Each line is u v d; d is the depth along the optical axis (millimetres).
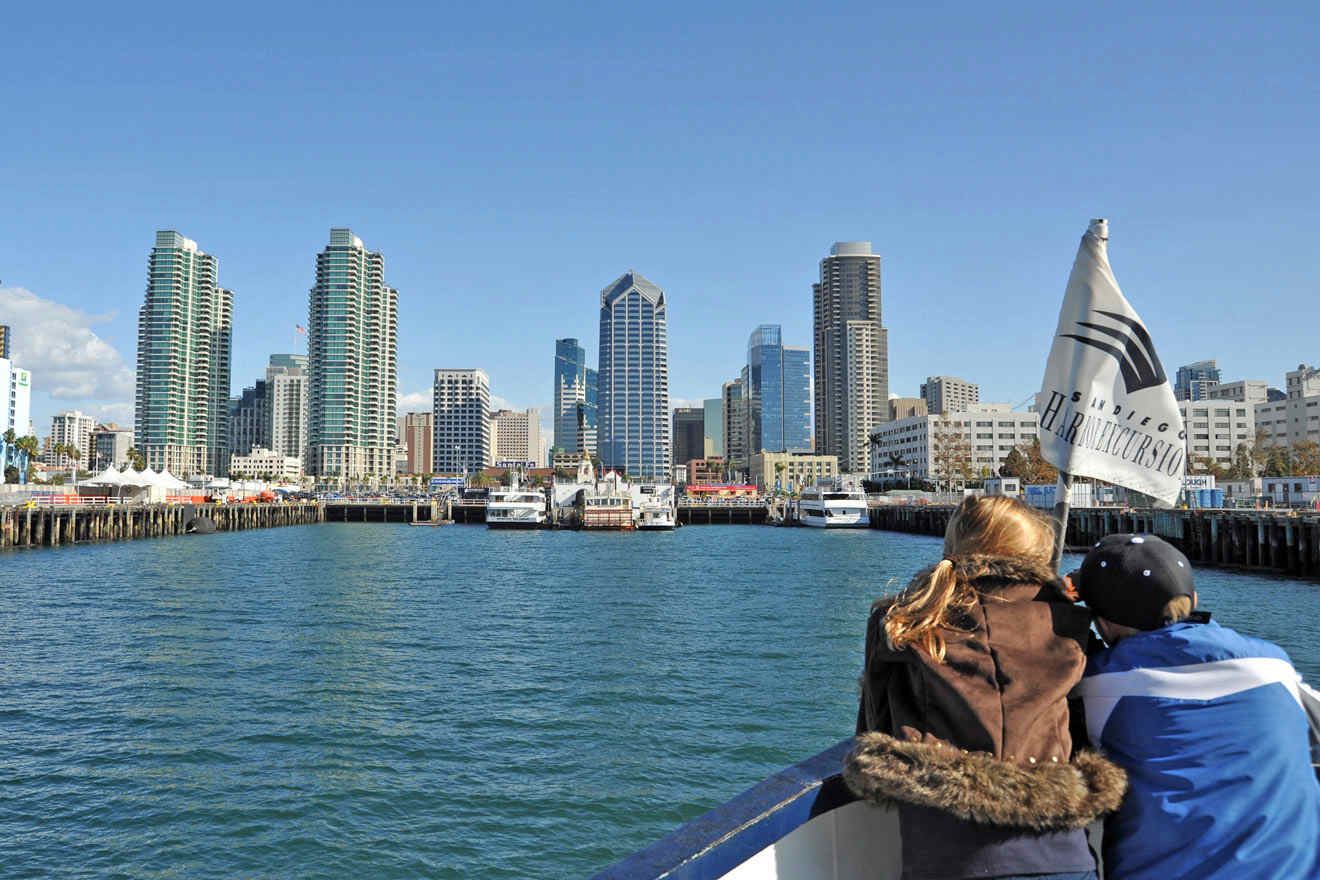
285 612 36969
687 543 91062
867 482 179250
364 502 154375
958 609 2783
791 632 31828
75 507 79438
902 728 2703
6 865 13148
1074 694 2861
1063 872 2498
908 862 2645
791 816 2953
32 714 20516
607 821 14773
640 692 22641
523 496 119562
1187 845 2570
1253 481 81500
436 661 26594
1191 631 2773
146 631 31797
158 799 15531
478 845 13898
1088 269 4273
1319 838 2615
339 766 17125
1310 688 2918
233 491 142875
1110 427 4180
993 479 82875
